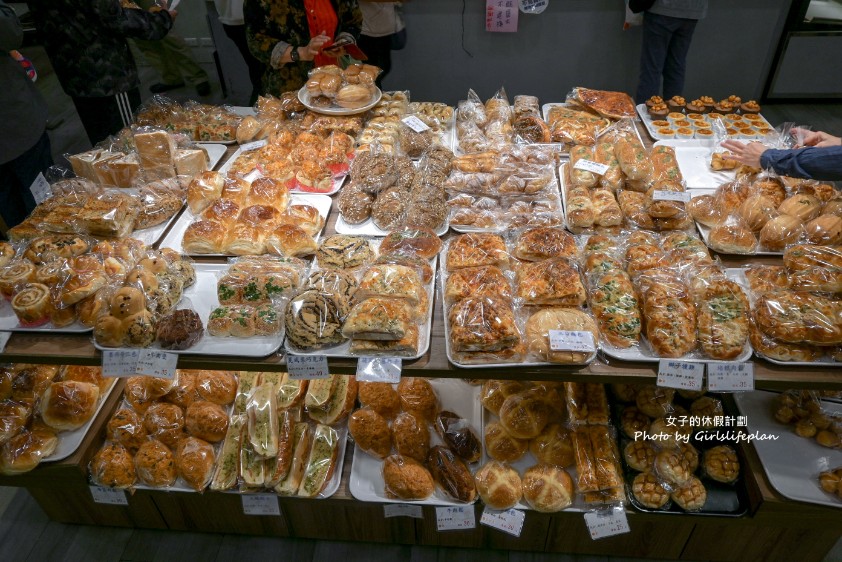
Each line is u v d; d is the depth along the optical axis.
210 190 2.29
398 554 2.34
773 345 1.56
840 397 2.04
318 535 2.36
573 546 2.23
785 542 2.01
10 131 2.99
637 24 4.95
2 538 2.43
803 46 5.26
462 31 5.35
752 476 1.89
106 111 3.80
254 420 2.06
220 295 1.81
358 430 2.06
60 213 2.13
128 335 1.66
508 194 2.29
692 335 1.60
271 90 3.62
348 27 3.61
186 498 2.19
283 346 1.70
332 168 2.49
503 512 1.92
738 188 2.18
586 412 2.04
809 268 1.75
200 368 1.68
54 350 1.70
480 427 2.12
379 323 1.59
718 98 5.68
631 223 2.14
